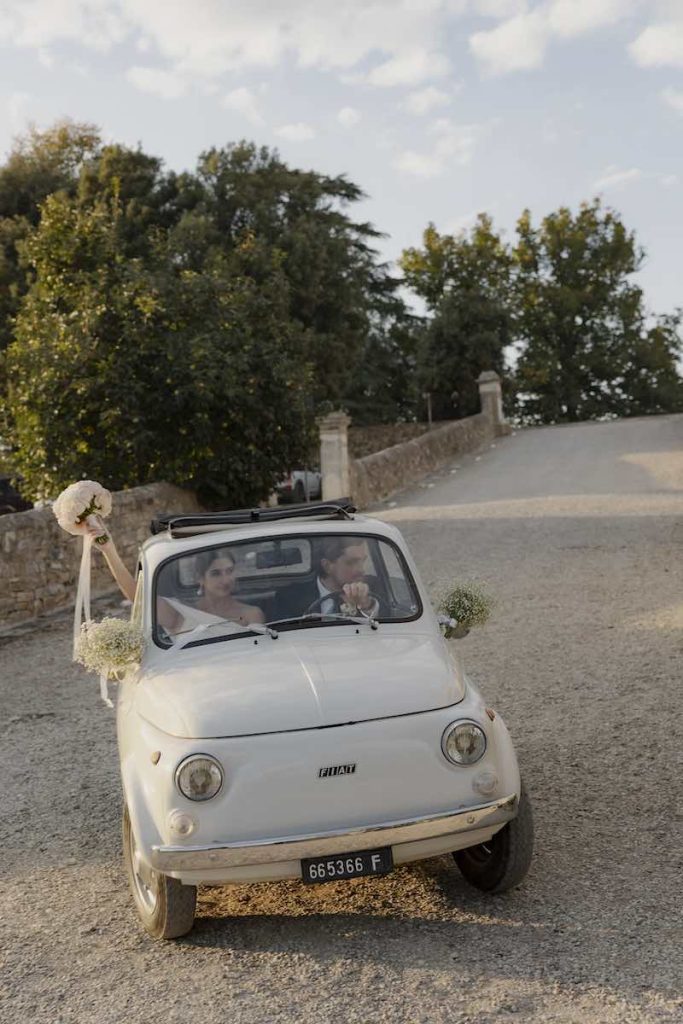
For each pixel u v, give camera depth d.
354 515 5.85
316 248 38.69
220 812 4.14
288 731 4.25
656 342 68.56
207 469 19.36
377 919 4.65
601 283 68.50
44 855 5.89
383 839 4.18
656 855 5.08
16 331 20.50
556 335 68.75
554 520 18.27
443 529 18.56
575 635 10.06
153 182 38.31
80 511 5.58
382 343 62.22
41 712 9.24
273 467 20.27
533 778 6.36
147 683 4.79
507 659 9.40
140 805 4.31
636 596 11.59
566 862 5.09
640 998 3.74
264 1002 3.96
